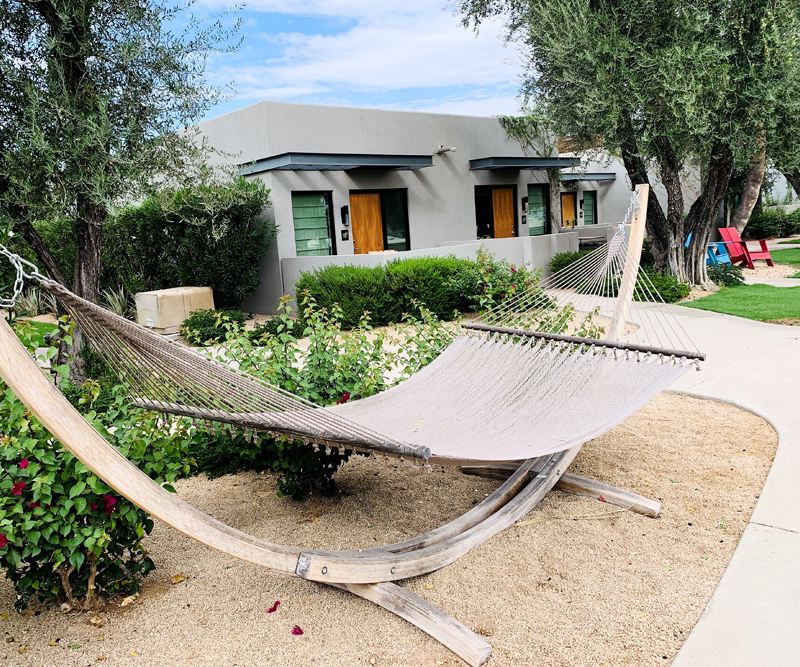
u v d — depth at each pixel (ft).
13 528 8.68
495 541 11.72
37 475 9.00
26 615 10.18
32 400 6.67
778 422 16.42
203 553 12.14
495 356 14.82
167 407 10.65
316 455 13.56
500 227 55.83
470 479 15.21
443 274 36.63
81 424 7.07
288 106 39.91
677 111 32.24
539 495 12.53
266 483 15.52
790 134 33.81
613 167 72.43
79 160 21.81
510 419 11.95
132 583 10.46
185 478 15.98
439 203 49.85
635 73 32.37
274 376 15.07
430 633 8.94
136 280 40.75
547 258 48.01
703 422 17.51
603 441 16.66
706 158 39.06
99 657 8.96
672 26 32.96
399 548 10.45
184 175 27.04
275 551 8.72
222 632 9.45
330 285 35.01
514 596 9.91
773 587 9.32
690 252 40.16
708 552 10.80
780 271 46.37
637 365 12.79
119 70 23.04
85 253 25.16
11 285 25.57
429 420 12.16
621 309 15.72
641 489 13.60
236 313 37.04
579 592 9.90
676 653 8.26
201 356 9.12
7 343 6.54
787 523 11.13
